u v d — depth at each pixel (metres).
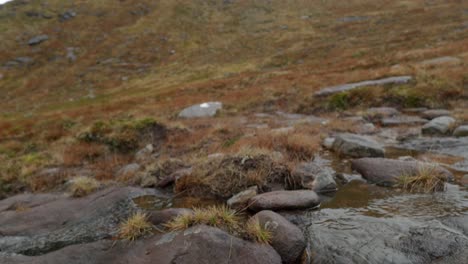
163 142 12.15
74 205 7.16
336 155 9.21
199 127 14.91
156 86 40.59
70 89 44.38
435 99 15.28
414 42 36.41
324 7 69.12
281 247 4.62
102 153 11.50
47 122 20.61
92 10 72.19
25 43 59.47
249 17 68.81
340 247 4.70
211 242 4.48
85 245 5.14
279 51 48.06
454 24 41.16
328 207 6.00
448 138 10.22
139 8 73.56
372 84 18.23
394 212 5.61
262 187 6.88
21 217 6.70
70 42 60.19
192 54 54.22
